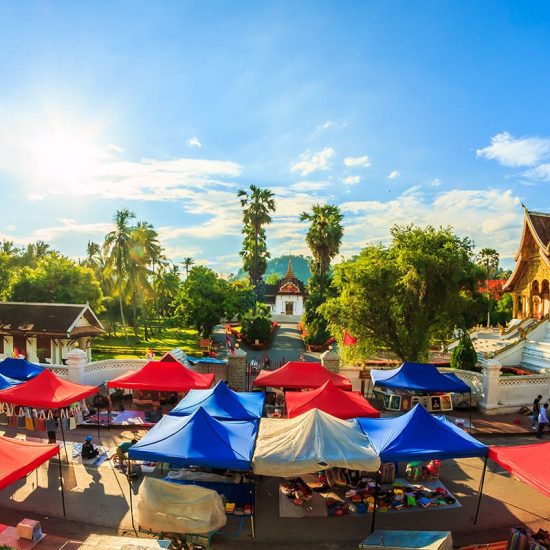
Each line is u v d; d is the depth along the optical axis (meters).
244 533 11.47
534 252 38.38
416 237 24.67
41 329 31.56
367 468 11.52
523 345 32.09
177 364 20.31
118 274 44.41
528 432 19.70
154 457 11.66
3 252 59.00
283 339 54.28
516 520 12.34
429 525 12.02
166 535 10.85
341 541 11.26
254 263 63.28
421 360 24.73
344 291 25.42
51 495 13.08
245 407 16.31
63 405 15.97
